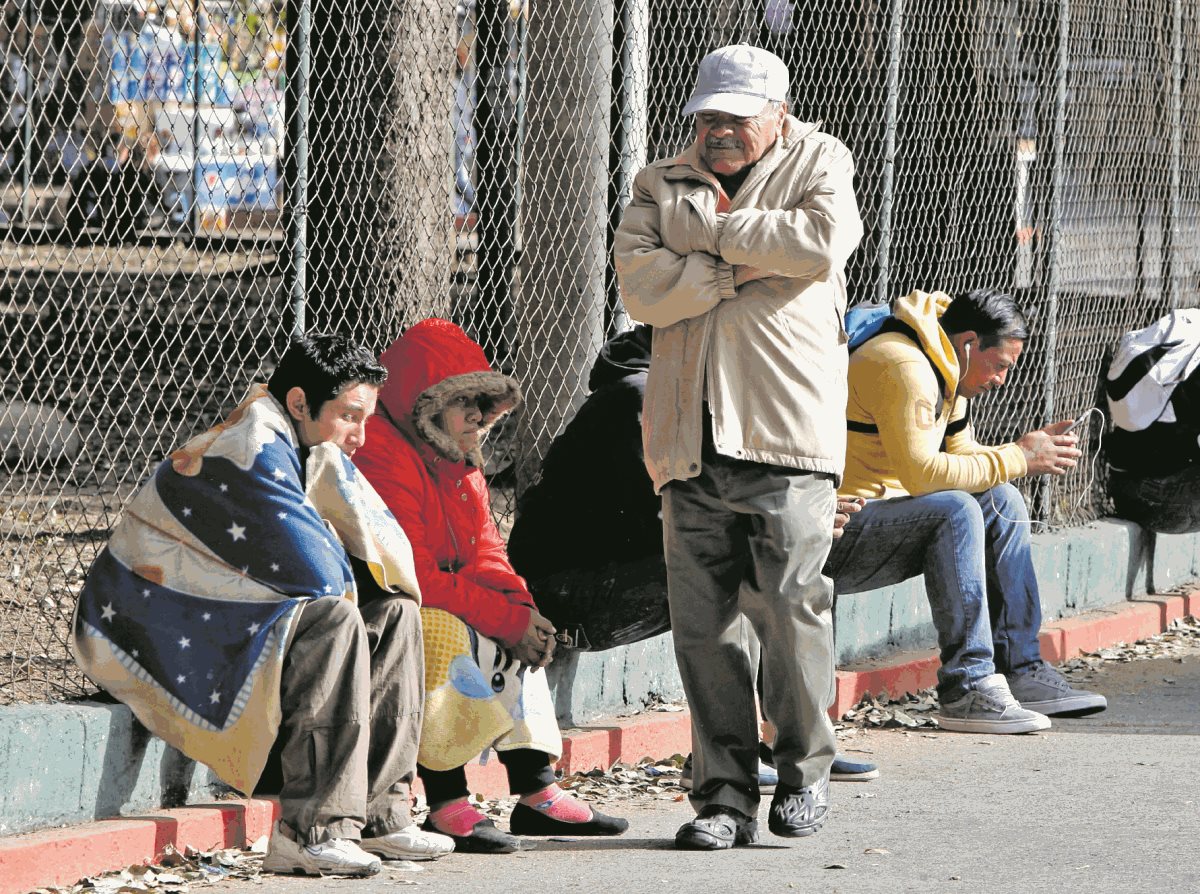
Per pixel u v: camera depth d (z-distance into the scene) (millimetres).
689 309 16938
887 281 28281
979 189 32594
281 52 25625
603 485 20484
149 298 30703
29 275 34875
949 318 22953
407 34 24344
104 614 17156
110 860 17000
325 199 24531
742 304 17016
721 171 17188
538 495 21078
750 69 16953
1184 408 29609
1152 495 30406
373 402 17641
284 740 17031
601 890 16594
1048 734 23531
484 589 18406
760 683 21016
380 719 17344
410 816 18156
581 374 24297
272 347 25312
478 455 18953
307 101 21250
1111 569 30422
